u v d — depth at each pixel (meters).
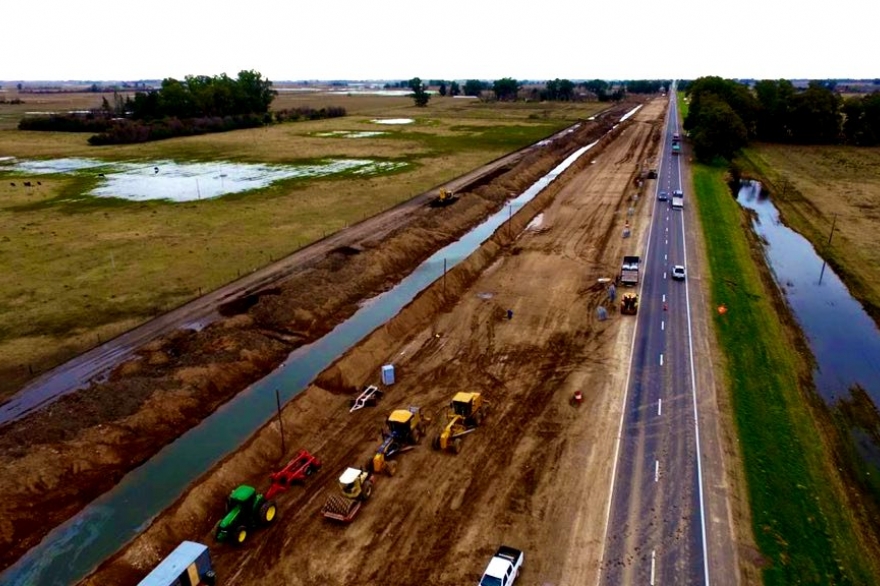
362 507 29.12
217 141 155.00
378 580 24.94
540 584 24.64
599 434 34.50
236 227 71.44
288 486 30.70
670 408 36.94
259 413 37.75
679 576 24.97
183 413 36.91
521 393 39.06
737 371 41.34
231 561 26.02
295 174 105.81
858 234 75.69
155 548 26.41
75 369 39.66
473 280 59.75
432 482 30.84
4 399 36.25
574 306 52.34
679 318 49.44
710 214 80.81
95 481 31.34
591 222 78.62
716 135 113.69
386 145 141.38
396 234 68.12
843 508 29.91
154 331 44.91
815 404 39.72
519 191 97.56
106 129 171.12
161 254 61.62
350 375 40.94
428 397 38.91
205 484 29.97
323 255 61.09
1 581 25.58
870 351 46.97
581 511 28.62
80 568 26.27
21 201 84.81
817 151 135.62
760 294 56.19
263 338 45.59
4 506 28.20
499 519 28.22
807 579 24.98
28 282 54.03
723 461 32.09
